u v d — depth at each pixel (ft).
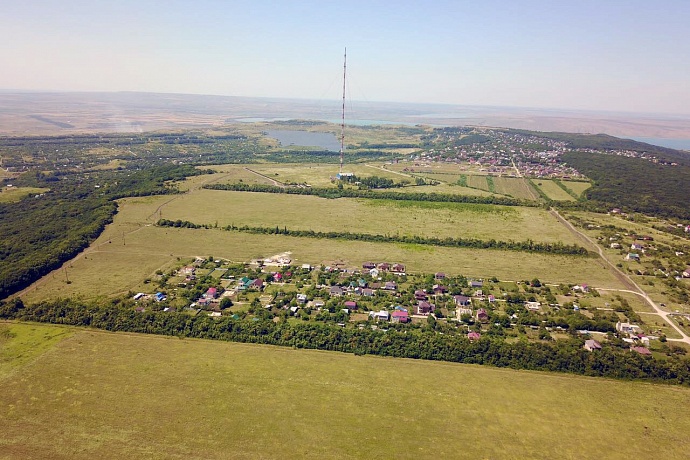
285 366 362.33
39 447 270.87
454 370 366.22
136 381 336.49
